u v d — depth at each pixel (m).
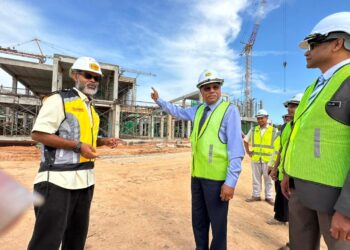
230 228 4.48
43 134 2.12
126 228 4.17
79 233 2.51
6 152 15.42
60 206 2.15
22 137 26.80
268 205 6.26
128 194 6.39
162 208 5.38
